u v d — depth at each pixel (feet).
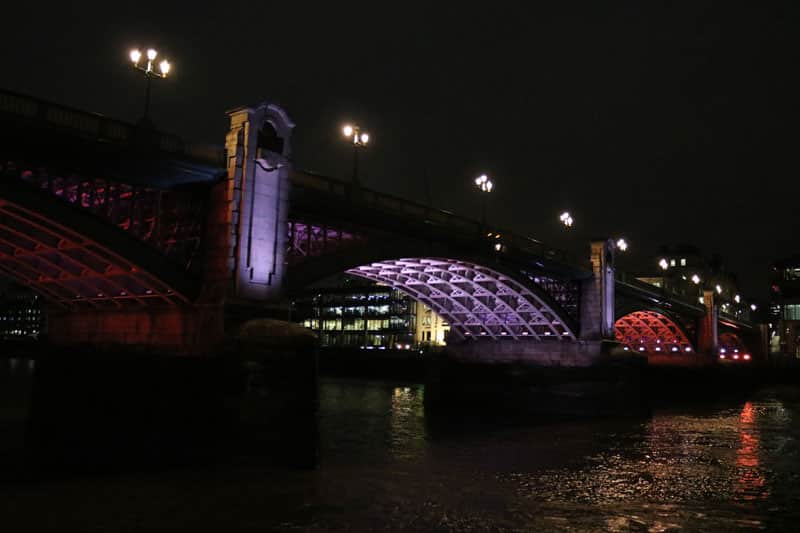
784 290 479.41
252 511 65.21
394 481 82.94
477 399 178.91
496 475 89.71
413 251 118.21
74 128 70.33
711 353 293.43
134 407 88.43
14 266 98.48
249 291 84.07
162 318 89.40
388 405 192.75
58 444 96.68
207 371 80.43
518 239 146.20
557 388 170.91
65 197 81.92
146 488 71.92
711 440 128.67
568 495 78.59
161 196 84.33
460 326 186.39
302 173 95.61
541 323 170.19
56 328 109.09
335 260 101.60
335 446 111.04
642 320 266.16
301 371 80.38
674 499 77.77
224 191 84.89
